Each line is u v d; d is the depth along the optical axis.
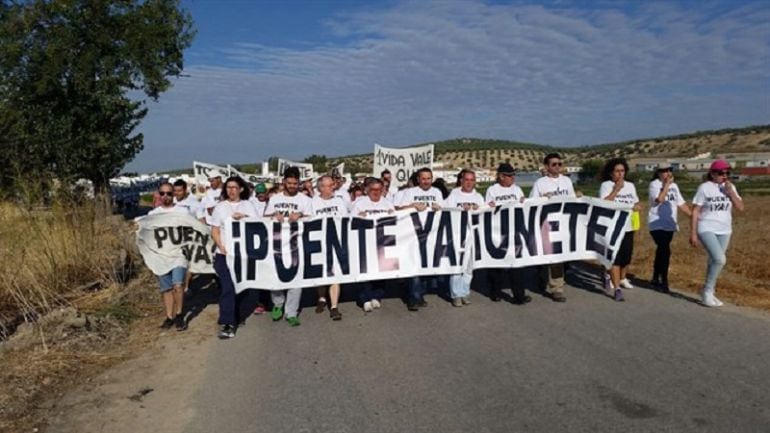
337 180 13.50
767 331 6.83
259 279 7.92
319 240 8.17
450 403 5.03
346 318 8.09
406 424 4.66
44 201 10.83
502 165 8.95
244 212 8.26
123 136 28.14
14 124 24.22
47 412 5.16
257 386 5.61
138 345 7.11
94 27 26.72
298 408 5.05
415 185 10.34
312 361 6.27
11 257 8.69
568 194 9.14
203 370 6.14
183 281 7.80
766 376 5.39
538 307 8.30
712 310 7.86
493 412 4.82
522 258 8.61
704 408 4.75
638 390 5.16
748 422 4.49
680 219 22.34
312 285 8.05
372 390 5.38
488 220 8.64
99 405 5.29
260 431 4.66
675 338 6.61
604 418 4.64
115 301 8.91
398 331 7.30
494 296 8.80
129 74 27.03
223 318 7.37
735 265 11.28
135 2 27.88
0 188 10.30
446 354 6.31
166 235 7.75
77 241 10.20
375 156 14.48
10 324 7.77
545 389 5.25
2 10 26.23
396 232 8.40
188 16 29.09
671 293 8.98
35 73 26.36
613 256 8.48
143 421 4.94
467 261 8.51
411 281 8.41
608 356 6.07
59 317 7.57
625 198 9.12
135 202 39.91
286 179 8.43
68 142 25.88
